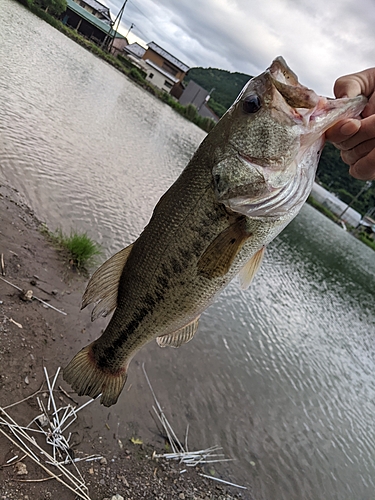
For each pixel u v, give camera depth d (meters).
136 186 1.77
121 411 0.67
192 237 0.34
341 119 0.27
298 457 0.86
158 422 0.71
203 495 0.63
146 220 1.48
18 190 1.06
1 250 0.74
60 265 0.85
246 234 0.33
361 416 1.25
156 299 0.37
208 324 1.17
